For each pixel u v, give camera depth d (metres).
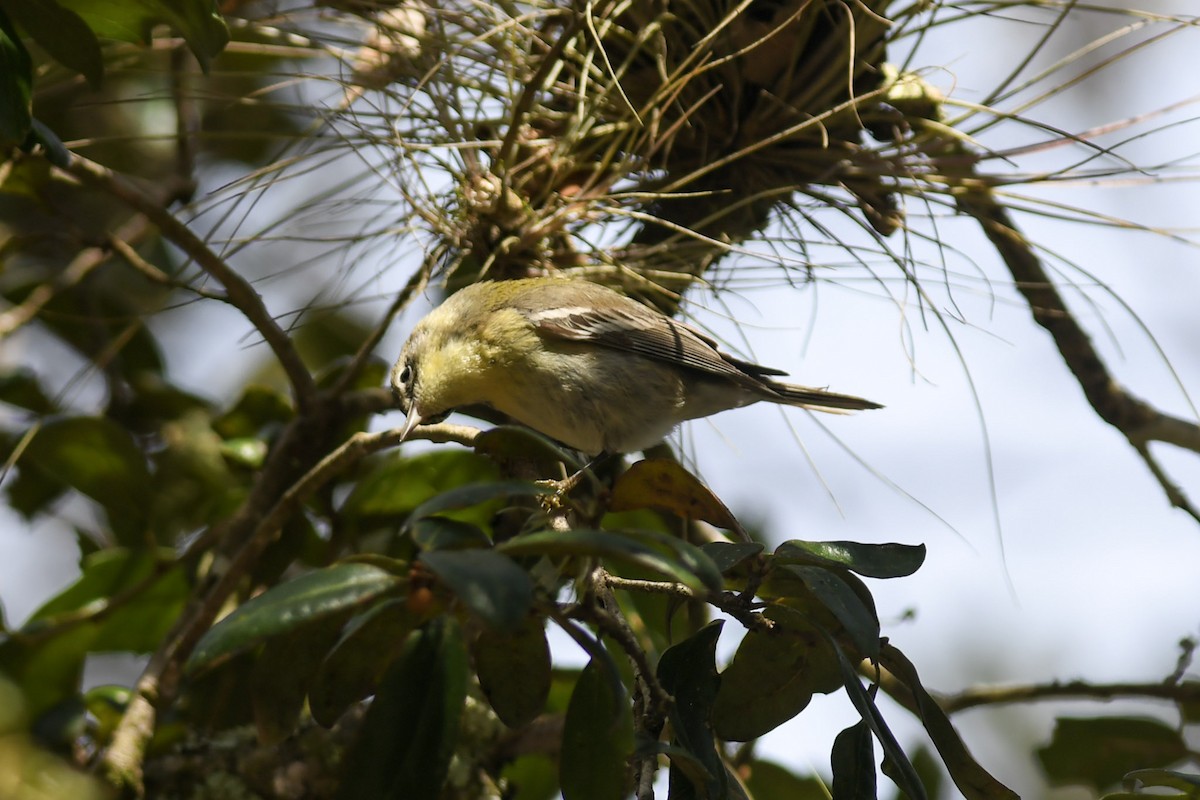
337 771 7.97
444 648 5.27
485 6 9.35
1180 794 5.95
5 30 6.82
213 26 7.29
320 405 9.23
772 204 9.33
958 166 8.97
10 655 8.52
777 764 8.65
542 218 9.06
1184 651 9.07
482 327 9.44
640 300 10.03
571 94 9.24
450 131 9.05
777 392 9.91
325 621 5.82
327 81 9.35
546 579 5.40
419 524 4.89
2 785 6.14
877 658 5.14
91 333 11.38
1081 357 10.07
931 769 9.32
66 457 9.24
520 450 5.86
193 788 7.87
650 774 5.07
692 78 9.06
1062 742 9.85
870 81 9.09
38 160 7.98
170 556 9.09
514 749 8.49
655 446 10.34
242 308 8.62
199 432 10.20
